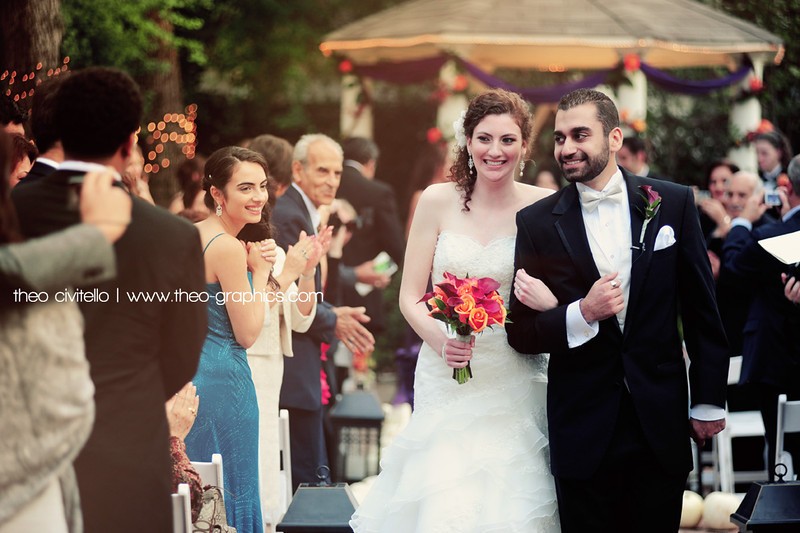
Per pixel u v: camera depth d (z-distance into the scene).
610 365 6.95
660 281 6.98
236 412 7.75
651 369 6.94
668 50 19.48
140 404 5.51
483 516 7.18
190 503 6.04
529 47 19.16
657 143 22.88
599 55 19.56
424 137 28.55
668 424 6.90
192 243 5.71
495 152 7.52
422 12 19.80
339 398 13.77
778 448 8.98
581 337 6.88
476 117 7.60
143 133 19.02
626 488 7.10
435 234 7.89
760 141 13.54
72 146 5.47
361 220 14.23
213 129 27.28
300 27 26.62
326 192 10.76
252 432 7.86
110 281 5.50
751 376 10.18
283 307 8.71
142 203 5.65
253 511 7.80
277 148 10.34
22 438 4.80
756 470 12.04
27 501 4.79
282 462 9.73
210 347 7.70
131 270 5.52
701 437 7.07
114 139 5.47
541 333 6.96
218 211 8.00
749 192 12.45
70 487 5.11
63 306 5.00
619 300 6.75
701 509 10.23
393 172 28.73
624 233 7.08
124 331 5.51
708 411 7.00
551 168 18.47
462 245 7.71
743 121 19.36
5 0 10.72
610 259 7.04
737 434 11.12
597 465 6.87
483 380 7.55
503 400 7.48
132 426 5.47
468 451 7.39
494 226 7.75
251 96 27.59
